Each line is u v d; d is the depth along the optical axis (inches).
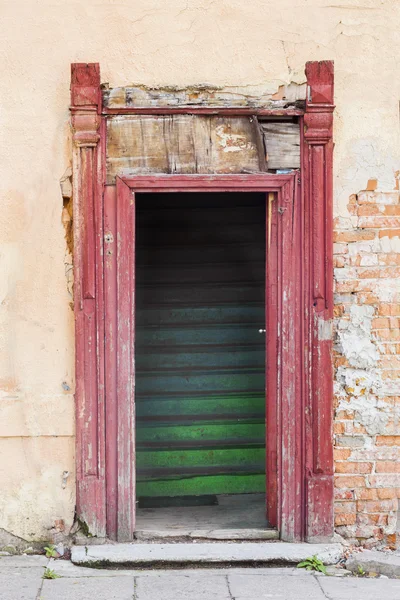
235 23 213.2
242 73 213.0
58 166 211.6
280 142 213.8
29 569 203.3
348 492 215.6
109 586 193.8
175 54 212.4
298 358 214.5
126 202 211.3
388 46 214.8
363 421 215.3
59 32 211.0
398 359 215.9
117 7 211.9
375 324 215.5
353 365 215.2
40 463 213.2
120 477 213.3
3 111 211.0
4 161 211.2
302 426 214.8
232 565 206.8
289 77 213.0
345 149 214.2
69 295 213.2
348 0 214.4
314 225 212.1
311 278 213.3
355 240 214.8
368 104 214.2
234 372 252.7
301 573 203.3
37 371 212.5
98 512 212.4
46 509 213.3
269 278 218.1
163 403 251.0
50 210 211.8
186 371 252.2
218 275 252.5
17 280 212.1
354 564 206.2
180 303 251.8
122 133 211.6
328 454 213.8
